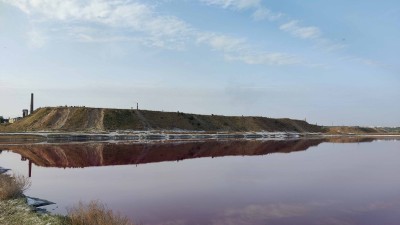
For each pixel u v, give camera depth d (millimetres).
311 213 15625
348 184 23125
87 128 92625
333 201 18047
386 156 42906
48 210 14953
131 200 18031
